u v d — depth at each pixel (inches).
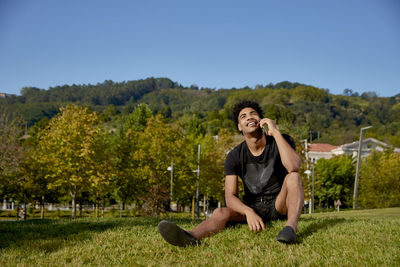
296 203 152.5
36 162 1088.8
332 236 160.1
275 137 164.2
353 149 2733.8
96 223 283.7
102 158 1053.2
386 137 3912.4
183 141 1227.9
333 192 1971.0
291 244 141.9
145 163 1178.6
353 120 6707.7
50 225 285.7
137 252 151.1
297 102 7111.2
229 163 178.2
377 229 184.2
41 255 159.3
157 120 1239.5
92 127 1053.8
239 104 175.6
